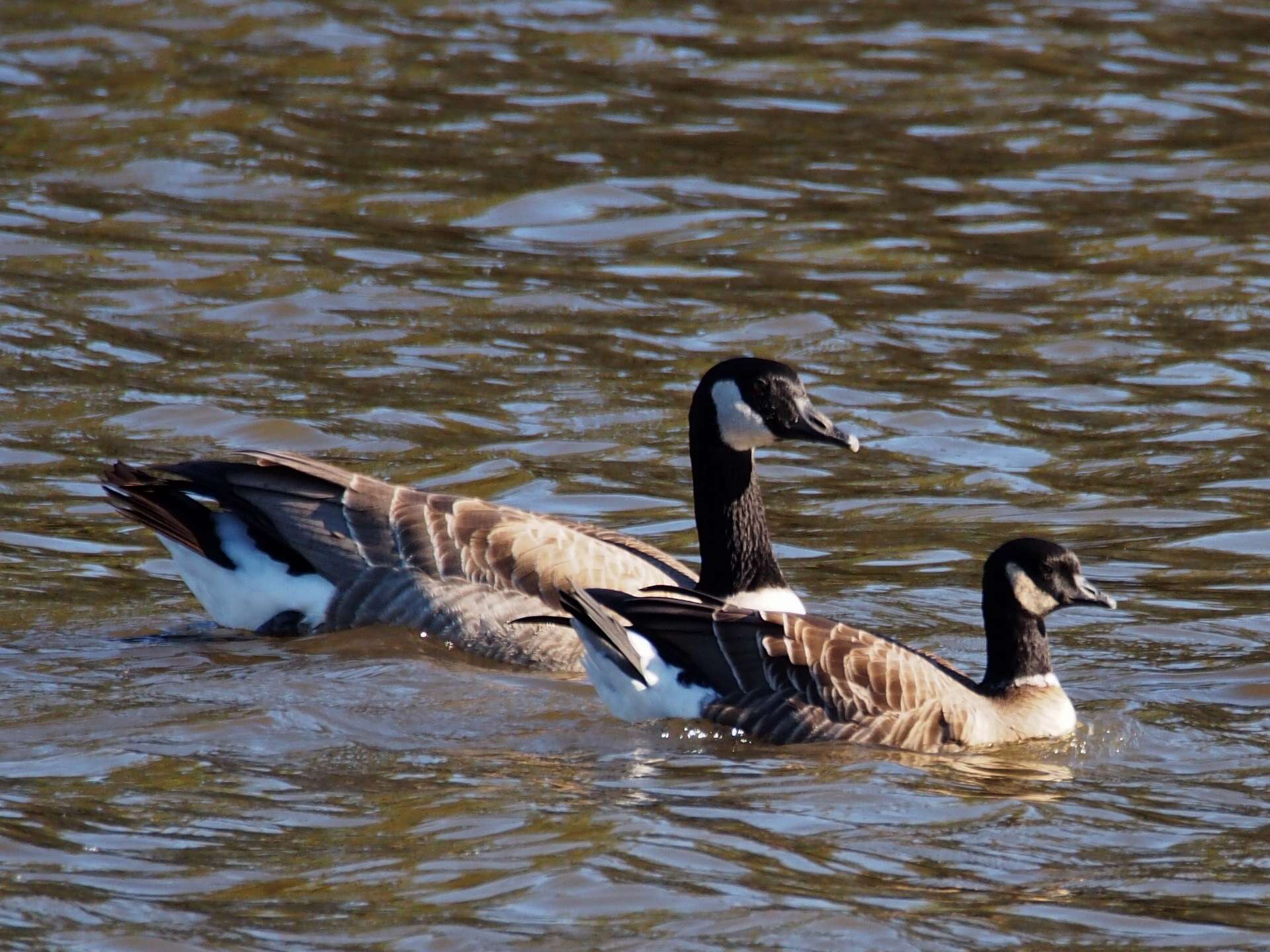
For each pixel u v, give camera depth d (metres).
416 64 29.91
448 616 13.72
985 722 12.00
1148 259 23.66
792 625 12.12
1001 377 20.06
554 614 13.59
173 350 19.97
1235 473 17.52
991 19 33.47
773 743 11.88
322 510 14.19
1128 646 13.86
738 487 13.76
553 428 18.38
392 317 21.14
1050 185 26.20
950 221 24.83
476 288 22.12
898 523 16.52
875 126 28.31
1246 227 24.77
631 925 8.77
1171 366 20.39
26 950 8.37
